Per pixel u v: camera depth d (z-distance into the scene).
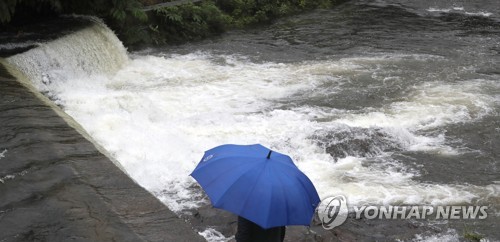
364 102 11.27
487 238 6.54
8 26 12.54
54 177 5.94
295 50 15.71
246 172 3.84
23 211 5.29
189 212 6.91
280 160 3.97
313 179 7.80
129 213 5.29
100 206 5.39
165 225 5.12
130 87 11.98
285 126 9.60
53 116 7.76
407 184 7.78
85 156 6.53
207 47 15.95
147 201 5.54
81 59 12.05
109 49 13.20
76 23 13.17
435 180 7.95
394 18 20.27
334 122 9.88
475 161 8.61
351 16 20.58
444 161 8.55
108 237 4.89
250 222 4.07
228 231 6.52
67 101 9.98
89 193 5.64
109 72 12.83
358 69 13.62
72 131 7.28
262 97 11.52
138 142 8.56
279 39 17.09
